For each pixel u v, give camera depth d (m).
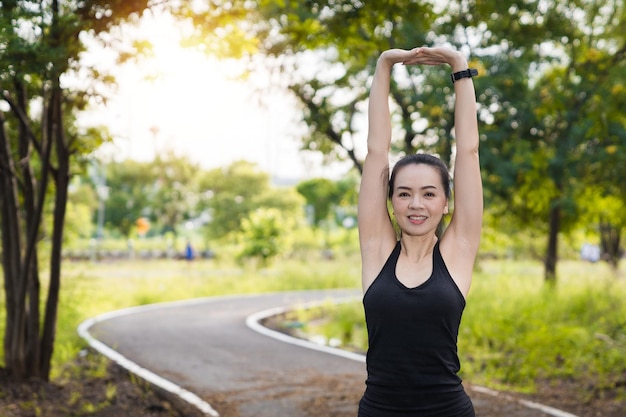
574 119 13.19
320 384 8.80
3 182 7.61
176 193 52.88
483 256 29.44
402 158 3.01
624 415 7.38
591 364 9.59
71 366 9.61
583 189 14.95
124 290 21.53
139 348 11.48
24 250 8.27
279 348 11.74
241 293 23.33
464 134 3.07
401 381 2.83
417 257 2.96
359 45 7.14
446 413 2.81
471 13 11.24
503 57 13.03
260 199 46.38
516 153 13.05
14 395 7.37
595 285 15.16
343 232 46.84
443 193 2.94
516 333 11.10
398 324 2.83
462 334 11.58
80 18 5.26
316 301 19.77
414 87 13.61
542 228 17.33
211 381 8.94
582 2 13.65
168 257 45.84
